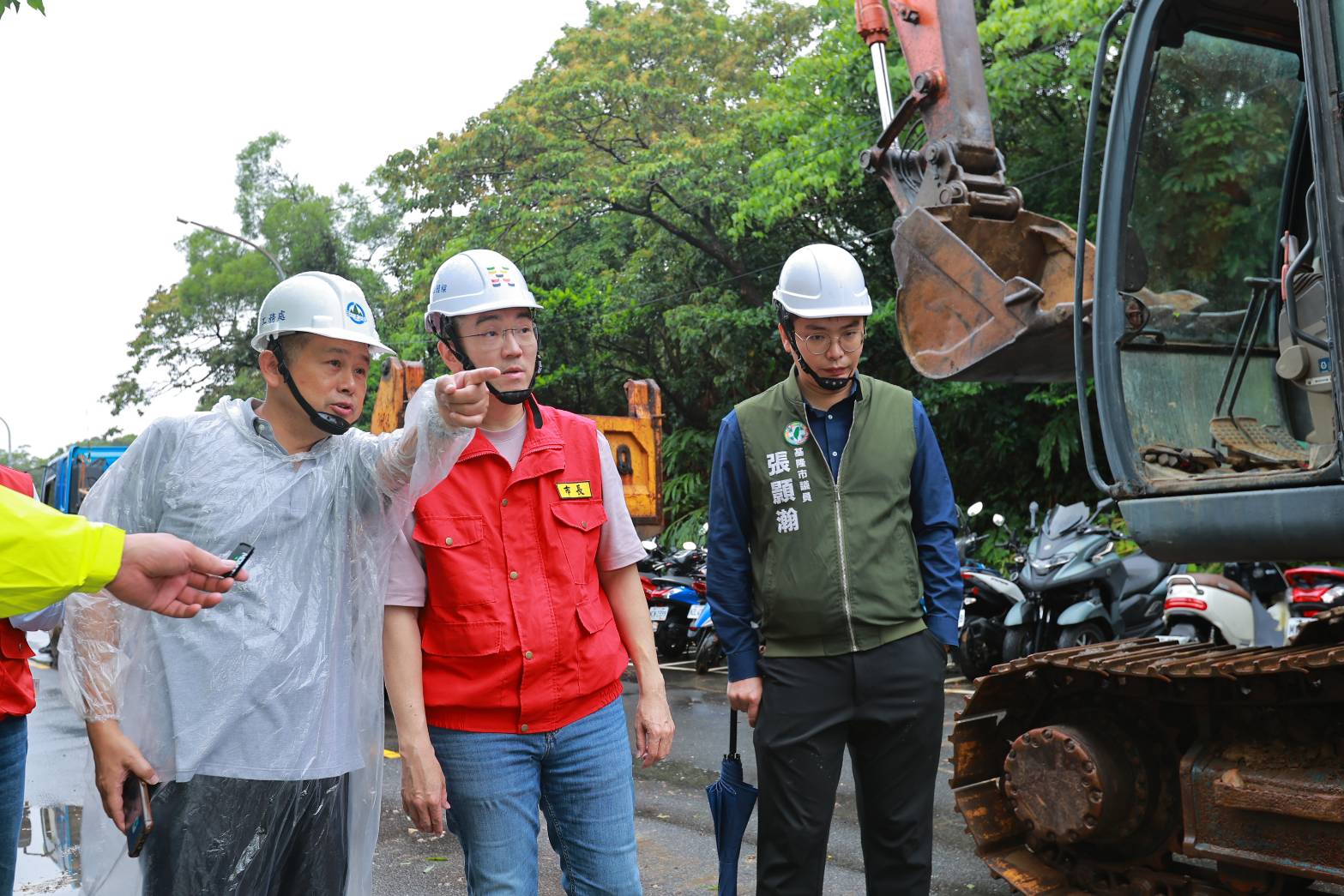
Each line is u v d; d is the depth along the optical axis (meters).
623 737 2.68
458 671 2.52
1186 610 6.01
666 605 10.28
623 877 2.58
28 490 2.25
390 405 7.79
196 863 2.15
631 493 9.46
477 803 2.50
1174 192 3.56
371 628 2.38
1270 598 7.01
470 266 2.59
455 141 25.25
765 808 2.93
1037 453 14.50
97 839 2.28
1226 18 3.56
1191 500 3.16
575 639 2.58
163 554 1.75
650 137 22.81
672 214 19.56
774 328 17.23
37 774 6.41
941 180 4.92
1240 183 3.66
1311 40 2.84
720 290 18.92
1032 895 3.78
